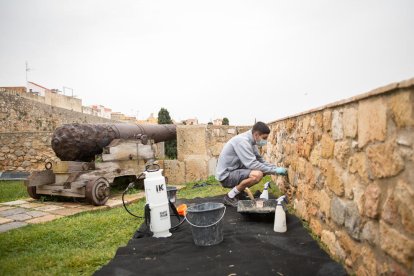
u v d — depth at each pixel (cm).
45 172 580
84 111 3425
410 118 160
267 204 392
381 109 189
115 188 714
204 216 294
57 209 511
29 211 501
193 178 816
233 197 453
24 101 1697
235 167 462
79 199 592
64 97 2850
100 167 584
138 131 718
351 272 235
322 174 301
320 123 306
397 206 174
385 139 185
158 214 334
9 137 1169
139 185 704
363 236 215
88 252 304
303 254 262
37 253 311
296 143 407
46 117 1867
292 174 431
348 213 239
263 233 324
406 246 165
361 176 217
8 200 666
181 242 314
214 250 285
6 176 1053
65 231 373
